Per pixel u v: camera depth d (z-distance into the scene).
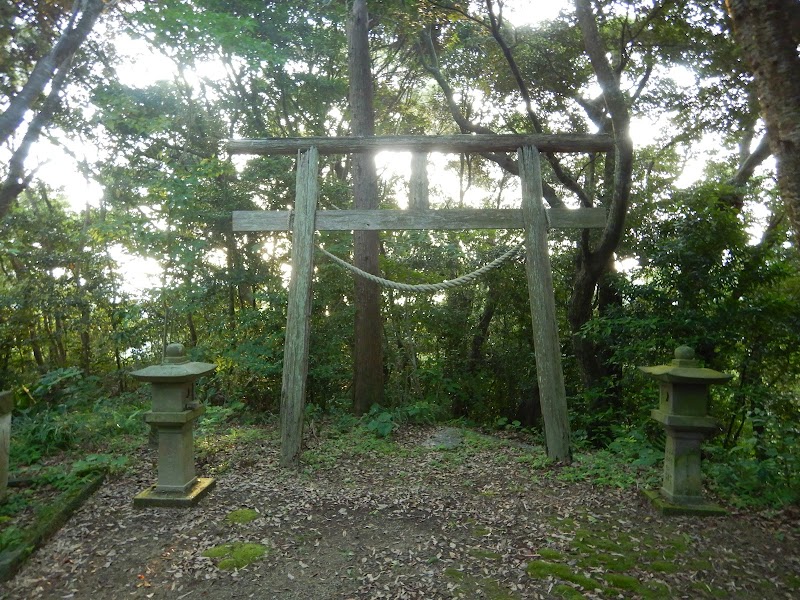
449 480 5.79
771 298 8.45
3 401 4.93
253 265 10.91
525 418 13.32
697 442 4.81
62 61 7.46
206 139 12.59
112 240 9.88
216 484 5.52
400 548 4.13
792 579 3.71
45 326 11.63
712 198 9.07
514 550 4.09
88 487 5.15
